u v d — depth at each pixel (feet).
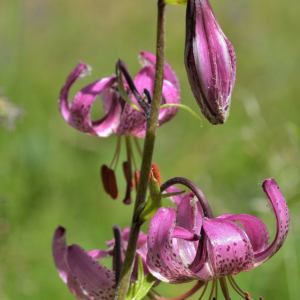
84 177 2.12
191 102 2.71
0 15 2.84
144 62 1.25
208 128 2.52
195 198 1.10
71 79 1.20
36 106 2.20
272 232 1.46
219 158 2.04
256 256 1.07
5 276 1.50
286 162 1.53
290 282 1.45
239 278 1.48
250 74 3.14
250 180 1.94
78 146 2.23
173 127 2.55
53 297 1.54
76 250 1.14
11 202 1.69
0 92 1.41
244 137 1.69
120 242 1.16
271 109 2.79
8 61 1.89
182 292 1.57
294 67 3.09
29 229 1.75
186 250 1.09
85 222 1.94
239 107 2.64
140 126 1.20
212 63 1.08
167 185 1.09
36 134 2.10
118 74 1.13
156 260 1.06
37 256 1.60
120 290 1.11
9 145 1.78
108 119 1.21
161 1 1.09
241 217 1.07
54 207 1.92
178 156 2.40
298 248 1.49
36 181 1.95
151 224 1.06
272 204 1.07
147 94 1.15
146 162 1.11
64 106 1.21
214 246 1.04
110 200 2.03
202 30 1.09
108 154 2.27
